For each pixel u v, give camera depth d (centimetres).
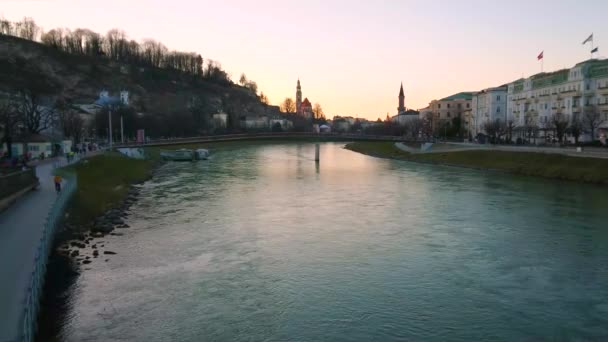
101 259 3222
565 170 7469
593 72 11156
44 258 2736
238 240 3762
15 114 9312
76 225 4003
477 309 2464
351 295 2647
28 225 3191
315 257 3328
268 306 2492
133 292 2653
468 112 19112
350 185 7044
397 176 8262
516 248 3519
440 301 2566
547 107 12950
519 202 5350
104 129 15338
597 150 8750
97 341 2092
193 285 2775
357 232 4034
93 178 6412
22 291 2047
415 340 2145
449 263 3191
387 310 2455
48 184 5047
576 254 3353
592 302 2542
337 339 2148
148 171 9044
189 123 19962
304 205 5322
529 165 8369
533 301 2562
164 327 2239
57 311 2389
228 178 8019
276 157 13600
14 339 1584
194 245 3609
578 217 4503
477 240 3750
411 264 3172
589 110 10525
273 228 4178
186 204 5347
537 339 2150
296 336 2173
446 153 11406
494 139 13238
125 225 4219
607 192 5953
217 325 2269
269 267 3109
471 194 6012
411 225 4284
